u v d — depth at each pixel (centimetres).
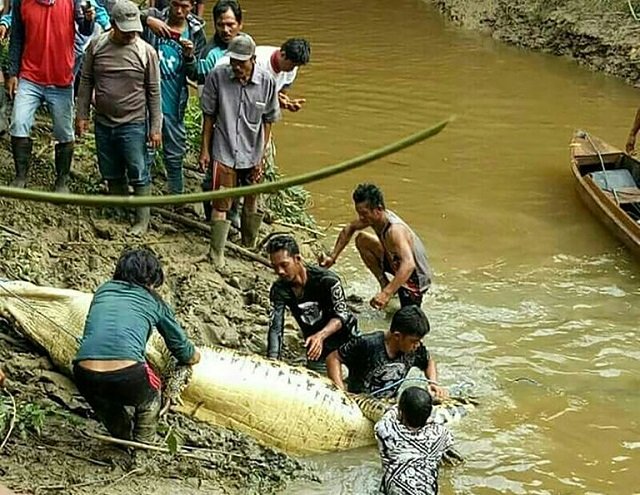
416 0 2234
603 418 701
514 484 626
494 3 1978
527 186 1163
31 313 648
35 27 766
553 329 830
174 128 845
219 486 582
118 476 563
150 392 561
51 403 609
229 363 636
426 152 1271
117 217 842
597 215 1055
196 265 813
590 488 626
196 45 849
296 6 2148
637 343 809
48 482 545
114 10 752
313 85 1560
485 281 918
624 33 1709
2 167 854
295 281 669
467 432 676
